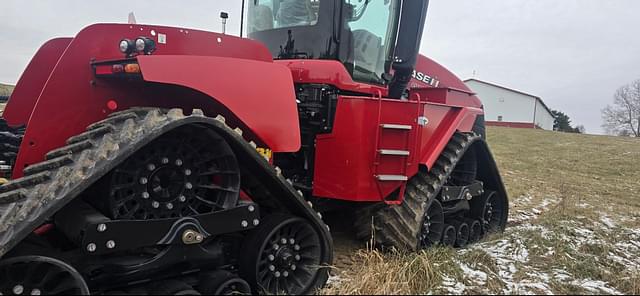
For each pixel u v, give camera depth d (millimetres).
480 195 5645
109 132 2566
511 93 55844
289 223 3207
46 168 2498
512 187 10391
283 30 4406
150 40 2848
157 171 2670
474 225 5508
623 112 65125
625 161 18719
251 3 4777
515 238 4855
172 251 2721
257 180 3156
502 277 3789
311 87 4090
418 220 4246
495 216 5949
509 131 34969
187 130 2709
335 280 3475
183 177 2779
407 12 4391
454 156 4641
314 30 4195
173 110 2633
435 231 4680
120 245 2486
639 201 9625
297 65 4160
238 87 3004
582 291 3553
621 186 12281
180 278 2916
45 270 2324
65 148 2559
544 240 4797
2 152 4500
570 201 7789
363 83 4379
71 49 2881
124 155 2383
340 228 5266
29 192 2395
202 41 3211
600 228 5750
